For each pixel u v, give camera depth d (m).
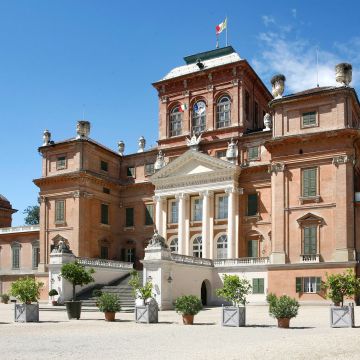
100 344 19.66
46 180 62.25
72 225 59.91
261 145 55.81
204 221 56.22
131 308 41.44
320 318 31.98
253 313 37.66
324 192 47.12
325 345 17.81
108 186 63.72
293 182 48.72
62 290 48.00
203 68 63.09
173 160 58.50
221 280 51.22
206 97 61.50
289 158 49.03
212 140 59.09
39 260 63.66
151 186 63.16
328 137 47.03
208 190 56.44
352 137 46.50
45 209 62.53
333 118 47.34
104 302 31.61
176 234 58.91
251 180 55.19
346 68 47.81
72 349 18.22
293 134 48.81
